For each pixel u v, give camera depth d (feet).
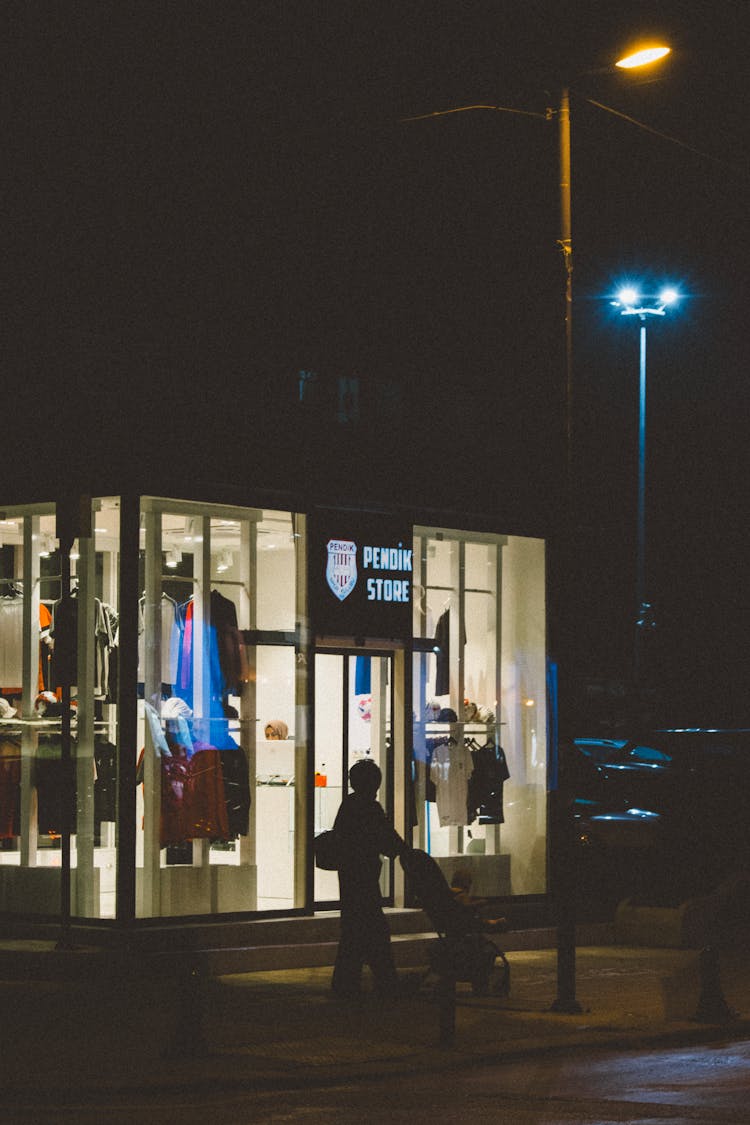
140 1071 36.40
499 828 65.51
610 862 68.90
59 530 51.44
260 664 57.41
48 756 55.72
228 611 56.80
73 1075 35.94
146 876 54.19
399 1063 38.55
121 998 46.44
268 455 57.00
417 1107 33.35
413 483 62.03
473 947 49.01
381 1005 47.21
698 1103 33.71
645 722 125.39
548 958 59.67
